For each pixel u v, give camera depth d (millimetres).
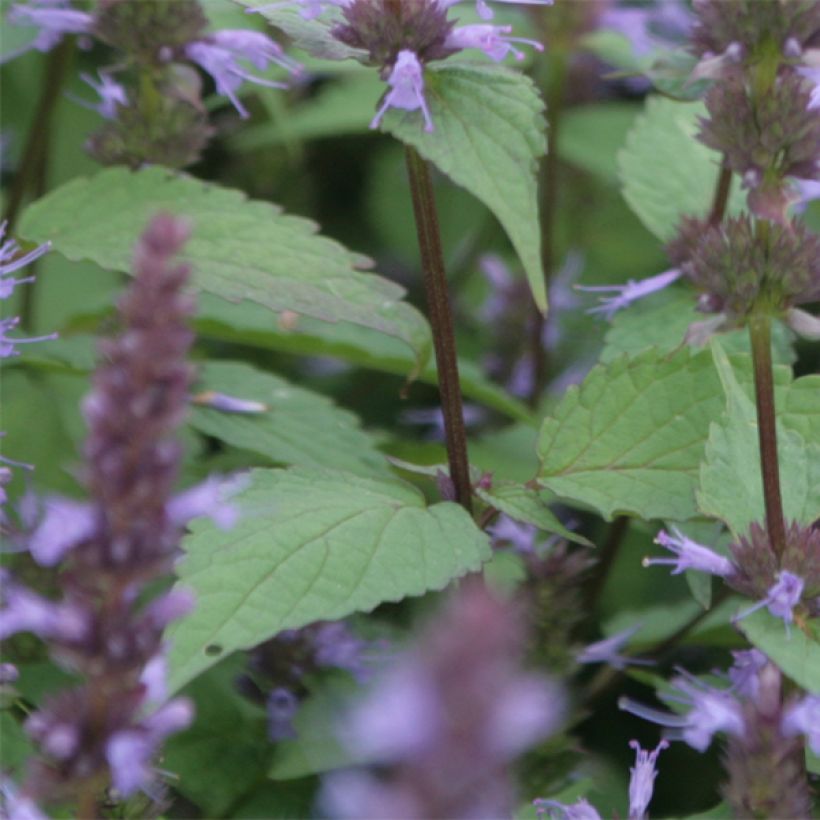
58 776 649
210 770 789
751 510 737
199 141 852
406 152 758
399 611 851
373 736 474
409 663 489
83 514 640
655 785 840
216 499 663
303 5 756
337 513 740
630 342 829
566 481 771
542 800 741
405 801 466
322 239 802
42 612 656
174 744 790
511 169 736
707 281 735
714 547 789
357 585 729
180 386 634
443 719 462
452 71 749
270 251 799
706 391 773
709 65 729
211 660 709
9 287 782
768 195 728
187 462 840
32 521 777
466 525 745
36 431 848
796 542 723
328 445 835
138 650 646
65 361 847
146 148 846
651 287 825
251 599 721
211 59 833
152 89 843
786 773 702
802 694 716
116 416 633
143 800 697
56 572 766
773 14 722
